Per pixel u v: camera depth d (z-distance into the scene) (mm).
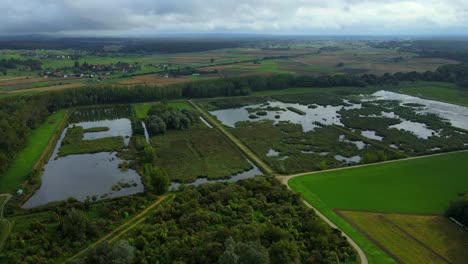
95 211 71125
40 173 92812
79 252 57312
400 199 75375
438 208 71625
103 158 104875
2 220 67312
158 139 120875
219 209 68500
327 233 60250
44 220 67000
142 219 67188
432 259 55875
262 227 60625
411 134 126125
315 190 79750
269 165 97062
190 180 88000
